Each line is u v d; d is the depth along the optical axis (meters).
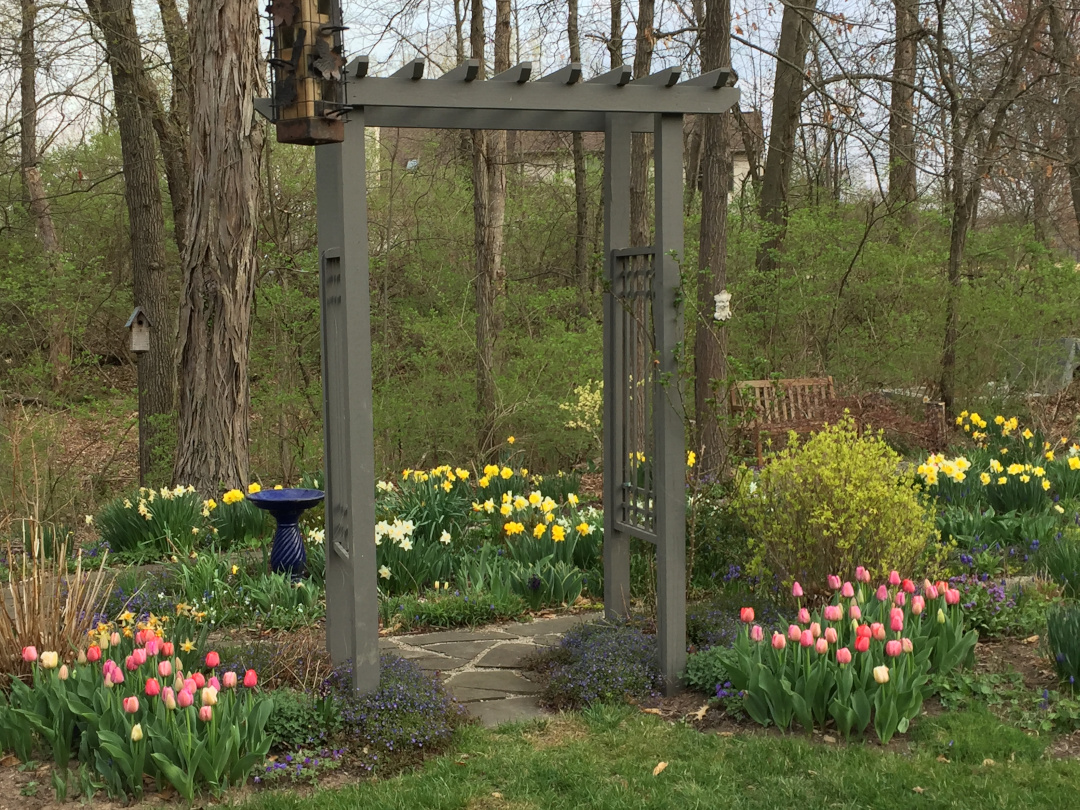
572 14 15.72
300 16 4.03
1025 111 15.18
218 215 9.68
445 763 4.11
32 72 16.33
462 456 13.78
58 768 4.01
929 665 4.70
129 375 18.34
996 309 13.79
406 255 16.77
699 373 10.78
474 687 5.16
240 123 9.61
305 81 4.07
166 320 13.30
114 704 3.95
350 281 4.32
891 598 4.98
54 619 4.66
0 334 13.93
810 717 4.27
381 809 3.65
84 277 15.58
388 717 4.39
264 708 4.03
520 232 19.33
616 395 5.67
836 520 5.60
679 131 4.80
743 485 6.22
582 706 4.79
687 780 3.90
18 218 17.75
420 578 6.89
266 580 6.55
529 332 14.89
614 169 5.47
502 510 7.55
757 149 17.14
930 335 14.26
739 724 4.53
